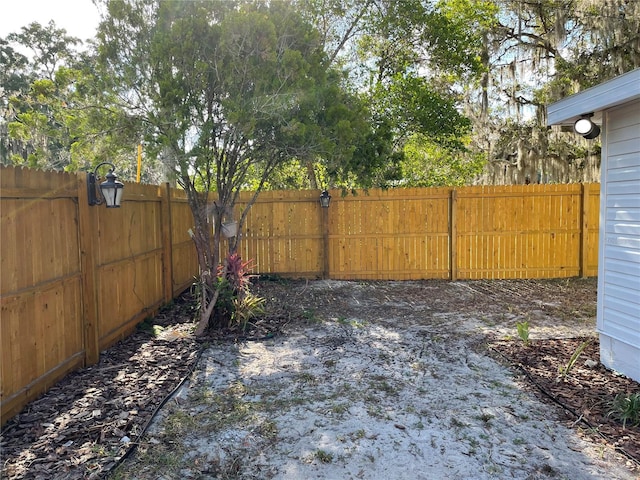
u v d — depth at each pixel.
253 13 4.46
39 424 2.96
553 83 10.83
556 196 8.84
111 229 4.65
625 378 3.81
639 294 3.68
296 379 3.89
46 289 3.44
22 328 3.14
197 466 2.58
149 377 3.86
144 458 2.63
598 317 4.17
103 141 4.80
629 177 3.75
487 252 8.95
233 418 3.16
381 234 8.99
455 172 11.79
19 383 3.12
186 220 7.61
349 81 9.35
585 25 10.18
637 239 3.68
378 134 6.20
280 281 8.80
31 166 4.70
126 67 4.51
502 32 12.02
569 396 3.48
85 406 3.25
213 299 5.25
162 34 4.38
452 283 8.64
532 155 11.91
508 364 4.21
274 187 10.27
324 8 9.76
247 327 5.46
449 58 10.20
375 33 10.34
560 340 4.94
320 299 7.28
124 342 4.83
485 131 12.75
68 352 3.81
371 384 3.78
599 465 2.59
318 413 3.25
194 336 5.10
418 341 4.97
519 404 3.38
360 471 2.54
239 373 4.03
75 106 4.71
